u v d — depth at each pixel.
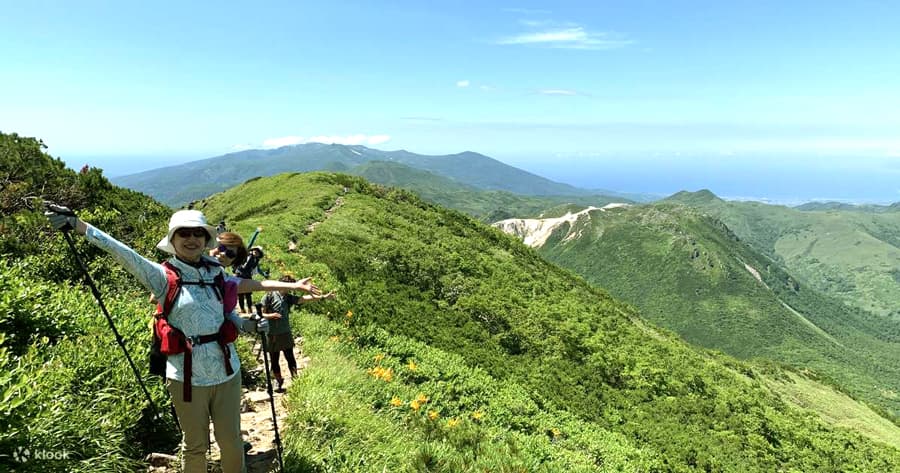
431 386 13.11
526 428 13.88
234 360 4.65
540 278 44.09
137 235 15.74
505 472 7.89
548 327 29.14
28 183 15.64
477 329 25.23
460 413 12.23
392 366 13.27
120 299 10.30
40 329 7.09
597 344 29.23
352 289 22.61
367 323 17.17
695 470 18.62
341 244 30.70
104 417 5.37
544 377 23.22
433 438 8.53
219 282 4.61
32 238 11.62
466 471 7.32
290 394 8.03
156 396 6.04
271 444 6.58
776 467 23.23
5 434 4.25
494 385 16.44
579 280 55.34
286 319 9.39
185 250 4.48
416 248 35.06
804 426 32.00
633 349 32.38
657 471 16.44
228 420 4.60
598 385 25.02
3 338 5.52
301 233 31.97
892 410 161.50
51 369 5.69
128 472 5.21
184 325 4.34
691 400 27.17
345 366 10.71
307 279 5.22
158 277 4.33
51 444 4.57
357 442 7.08
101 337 7.02
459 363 17.22
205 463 4.62
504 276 37.31
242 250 8.84
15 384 4.77
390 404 9.55
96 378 5.86
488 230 56.06
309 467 6.04
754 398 32.34
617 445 17.11
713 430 24.81
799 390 56.06
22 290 7.35
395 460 7.01
